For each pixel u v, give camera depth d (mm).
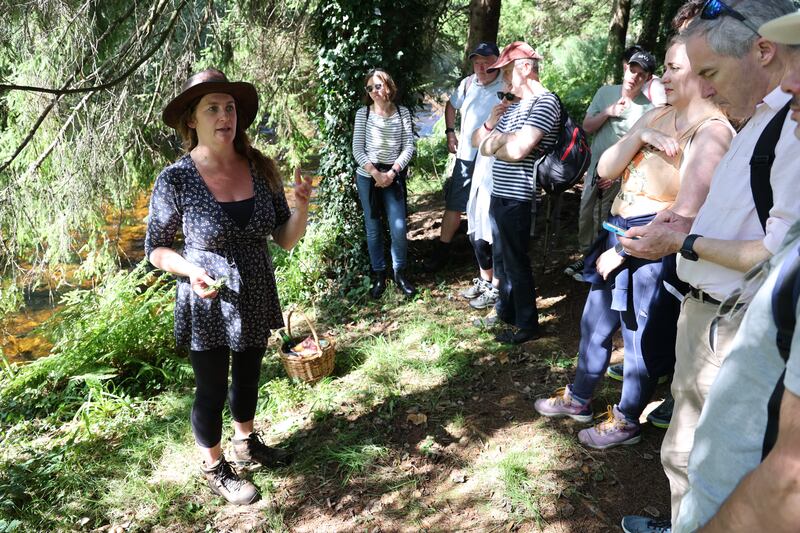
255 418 3602
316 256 5469
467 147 5148
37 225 6352
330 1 5074
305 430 3443
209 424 2838
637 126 2598
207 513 2906
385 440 3297
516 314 4164
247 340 2744
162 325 4574
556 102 3633
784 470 827
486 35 6562
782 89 1237
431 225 6750
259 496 2955
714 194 1824
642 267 2672
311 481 3047
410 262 5602
